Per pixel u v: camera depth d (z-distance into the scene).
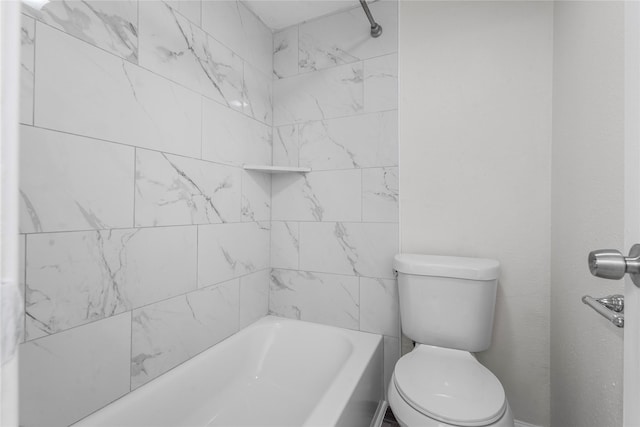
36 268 0.81
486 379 1.04
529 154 1.33
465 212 1.44
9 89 0.24
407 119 1.54
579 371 0.93
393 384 1.06
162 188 1.17
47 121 0.83
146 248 1.11
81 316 0.91
